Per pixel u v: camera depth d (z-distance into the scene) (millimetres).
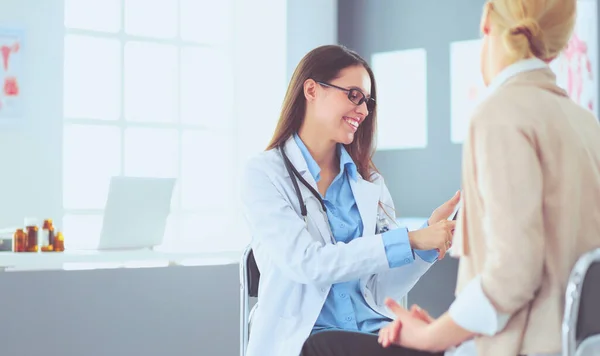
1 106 5367
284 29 6211
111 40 5754
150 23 5902
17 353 2500
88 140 5695
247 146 6211
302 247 1829
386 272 2057
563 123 1374
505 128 1341
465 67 5645
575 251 1353
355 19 6168
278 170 1986
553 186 1348
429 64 5793
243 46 6199
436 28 5770
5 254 3586
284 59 6211
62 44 5516
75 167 5652
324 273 1784
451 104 5691
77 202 5664
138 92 5855
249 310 2281
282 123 2053
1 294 2488
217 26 6141
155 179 3973
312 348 1794
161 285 2734
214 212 6109
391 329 1498
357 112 1993
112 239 3936
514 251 1287
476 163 1378
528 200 1303
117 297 2656
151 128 5887
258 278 2107
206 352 2812
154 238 4086
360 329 1930
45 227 3906
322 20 6277
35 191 5441
